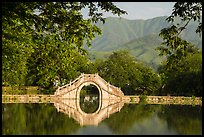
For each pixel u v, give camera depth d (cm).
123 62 12762
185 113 5475
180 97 9300
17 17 1709
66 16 1758
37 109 5844
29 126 3428
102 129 3453
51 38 1883
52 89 9819
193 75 9769
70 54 1991
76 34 1780
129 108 6869
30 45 2000
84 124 3878
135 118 4697
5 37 2067
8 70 2867
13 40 2100
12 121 3791
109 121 4309
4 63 2497
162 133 3152
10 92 9238
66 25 1788
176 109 6450
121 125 3844
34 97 8875
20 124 3547
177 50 1730
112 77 12312
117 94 9900
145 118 4672
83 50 1869
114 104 8338
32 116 4559
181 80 9988
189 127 3581
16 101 8156
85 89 13588
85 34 1792
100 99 9894
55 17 1752
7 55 2314
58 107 6725
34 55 2053
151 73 11662
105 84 9938
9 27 2028
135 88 11981
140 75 11906
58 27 1817
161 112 5738
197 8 1605
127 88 12269
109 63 12400
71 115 5084
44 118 4391
